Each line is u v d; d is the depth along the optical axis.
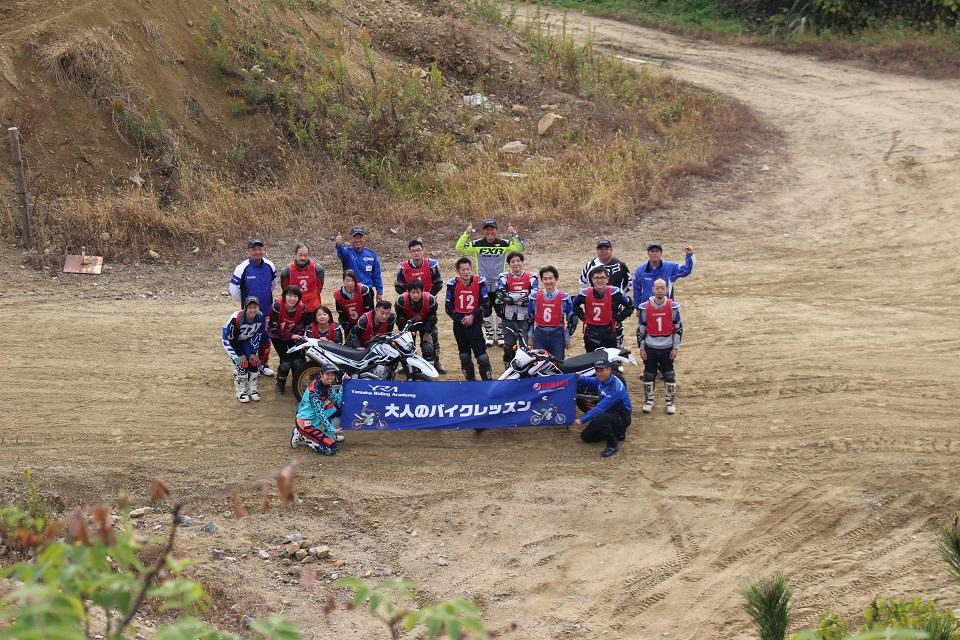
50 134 18.08
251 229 17.67
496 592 8.41
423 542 9.17
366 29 25.11
